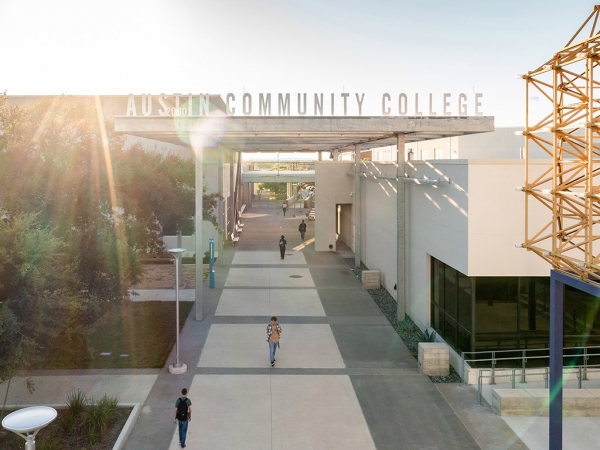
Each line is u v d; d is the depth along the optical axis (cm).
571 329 1507
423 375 1528
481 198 1450
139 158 2612
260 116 1811
